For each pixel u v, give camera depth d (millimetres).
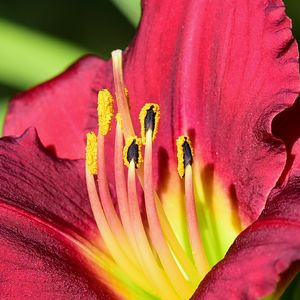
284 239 199
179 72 254
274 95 230
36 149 257
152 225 231
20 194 246
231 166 242
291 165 235
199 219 245
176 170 252
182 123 253
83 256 243
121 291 240
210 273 210
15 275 226
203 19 250
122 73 245
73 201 252
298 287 236
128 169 234
